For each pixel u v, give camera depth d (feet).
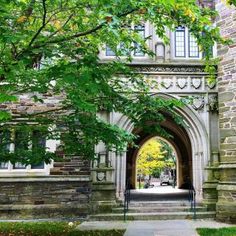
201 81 46.34
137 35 25.79
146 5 17.48
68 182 43.11
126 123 44.62
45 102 44.37
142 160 99.76
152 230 32.96
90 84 15.97
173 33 48.42
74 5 20.57
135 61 46.75
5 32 16.17
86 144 27.99
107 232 31.91
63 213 42.16
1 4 16.40
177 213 40.96
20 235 30.19
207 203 42.60
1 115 15.60
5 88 16.72
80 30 23.70
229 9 42.14
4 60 18.67
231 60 41.42
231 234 29.58
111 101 24.26
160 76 46.21
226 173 39.60
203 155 44.91
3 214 41.73
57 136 28.86
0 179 42.57
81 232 31.89
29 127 27.68
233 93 40.63
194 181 45.37
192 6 18.38
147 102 23.86
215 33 21.22
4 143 27.20
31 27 22.44
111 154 44.62
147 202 44.01
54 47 21.71
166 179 137.69
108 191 43.37
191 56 48.01
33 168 43.98
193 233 31.12
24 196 42.60
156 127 24.04
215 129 45.62
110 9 16.90
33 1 19.95
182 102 24.36
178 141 76.13
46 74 17.43
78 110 25.71
